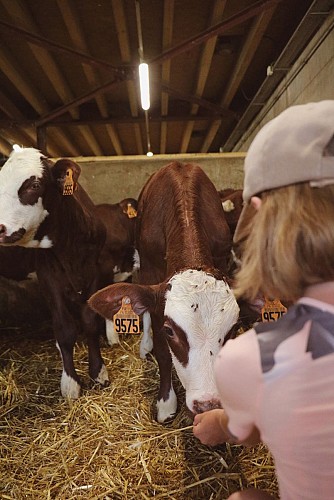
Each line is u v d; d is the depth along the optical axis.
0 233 3.02
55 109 8.20
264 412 0.82
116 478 2.30
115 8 4.94
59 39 6.09
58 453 2.53
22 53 6.46
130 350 3.96
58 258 3.37
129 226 4.85
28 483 2.31
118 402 3.01
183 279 2.23
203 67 6.63
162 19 5.61
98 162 5.52
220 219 3.06
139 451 2.48
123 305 2.36
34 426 2.82
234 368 0.85
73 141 11.04
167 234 2.79
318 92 4.93
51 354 4.05
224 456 2.40
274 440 0.83
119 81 6.79
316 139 0.83
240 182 5.62
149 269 3.23
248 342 0.87
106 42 6.23
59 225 3.30
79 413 2.92
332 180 0.82
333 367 0.79
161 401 2.77
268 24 5.77
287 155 0.85
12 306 5.16
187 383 2.12
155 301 2.36
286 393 0.80
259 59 6.91
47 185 3.18
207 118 8.83
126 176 5.56
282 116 0.90
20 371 3.67
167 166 3.25
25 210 3.08
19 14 4.97
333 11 4.42
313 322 0.83
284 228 0.85
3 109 7.95
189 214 2.67
